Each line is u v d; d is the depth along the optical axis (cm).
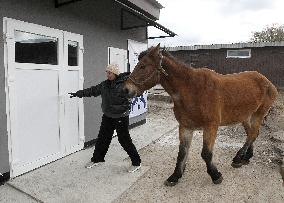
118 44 665
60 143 491
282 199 363
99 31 589
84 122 558
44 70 447
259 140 649
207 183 408
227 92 401
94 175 423
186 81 363
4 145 389
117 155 515
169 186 396
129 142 437
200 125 381
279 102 1343
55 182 396
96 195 361
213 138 384
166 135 700
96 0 570
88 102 566
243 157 484
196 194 374
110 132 447
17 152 409
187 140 402
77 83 525
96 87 438
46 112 458
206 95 370
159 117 950
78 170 441
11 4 385
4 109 384
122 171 440
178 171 401
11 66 388
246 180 421
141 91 349
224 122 417
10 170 400
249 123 496
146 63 343
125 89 346
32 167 436
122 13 662
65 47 488
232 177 431
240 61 1984
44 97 451
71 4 500
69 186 384
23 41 411
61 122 489
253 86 451
